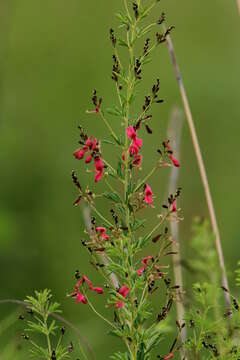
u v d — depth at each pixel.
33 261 9.59
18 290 9.30
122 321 4.52
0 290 9.19
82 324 8.10
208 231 5.65
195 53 13.03
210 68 12.77
